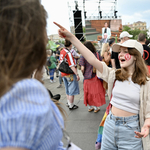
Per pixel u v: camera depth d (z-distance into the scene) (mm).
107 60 3996
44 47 532
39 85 499
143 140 1496
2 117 393
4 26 440
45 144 453
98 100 3502
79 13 20797
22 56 451
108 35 21672
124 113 1539
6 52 439
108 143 1626
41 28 508
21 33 449
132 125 1507
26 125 403
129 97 1520
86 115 3660
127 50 1571
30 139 404
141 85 1522
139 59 1530
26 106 424
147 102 1485
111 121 1597
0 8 452
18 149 388
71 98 3996
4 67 436
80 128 3092
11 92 419
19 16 458
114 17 21984
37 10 510
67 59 3766
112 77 1666
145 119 1494
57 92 6012
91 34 21750
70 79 3854
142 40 3580
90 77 3406
